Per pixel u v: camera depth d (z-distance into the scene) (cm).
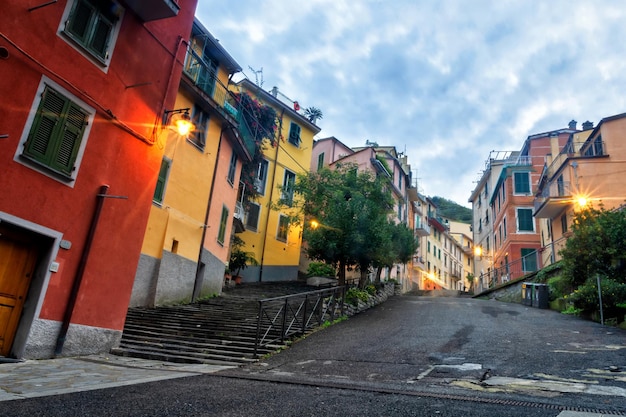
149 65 1002
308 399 516
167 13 943
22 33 724
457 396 529
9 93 702
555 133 3284
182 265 1516
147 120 988
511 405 480
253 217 2578
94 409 435
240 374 718
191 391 550
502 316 1540
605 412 443
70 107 802
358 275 3100
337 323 1365
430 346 956
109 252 888
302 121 2989
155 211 1404
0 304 718
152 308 1327
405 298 2467
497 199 3794
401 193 3900
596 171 2286
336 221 1797
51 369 664
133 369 729
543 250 2936
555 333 1124
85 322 834
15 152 707
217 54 1855
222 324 1155
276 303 1503
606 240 1584
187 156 1575
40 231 746
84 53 834
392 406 479
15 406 426
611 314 1350
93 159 852
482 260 4425
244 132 2058
